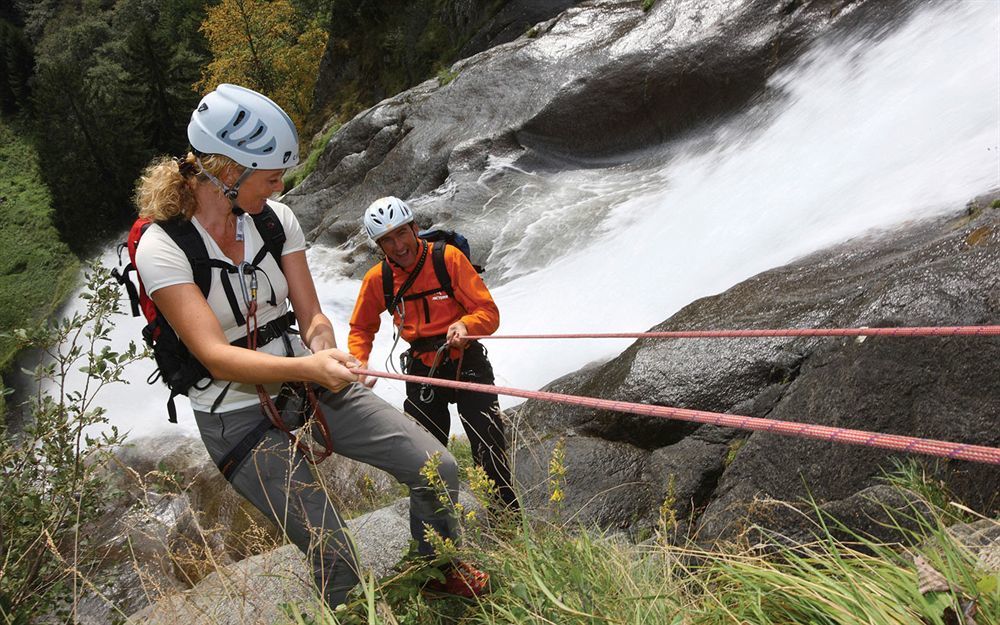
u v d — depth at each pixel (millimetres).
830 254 6684
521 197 14891
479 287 4449
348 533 2650
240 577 3029
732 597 2430
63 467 3754
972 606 1896
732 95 13969
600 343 9711
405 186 16609
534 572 2445
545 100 15836
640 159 15102
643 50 15156
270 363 2479
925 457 3854
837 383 4449
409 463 2773
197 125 2539
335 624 2416
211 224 2615
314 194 18531
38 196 56844
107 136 48219
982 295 4098
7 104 76688
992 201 5590
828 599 2137
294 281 2812
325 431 2736
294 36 48219
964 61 10148
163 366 2648
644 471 5312
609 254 12242
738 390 5316
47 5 103500
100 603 4586
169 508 4793
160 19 81000
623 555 2824
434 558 2811
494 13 25703
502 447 4477
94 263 4055
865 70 11766
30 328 3881
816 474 4227
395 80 31391
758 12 14109
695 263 10609
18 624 3209
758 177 11719
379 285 4637
